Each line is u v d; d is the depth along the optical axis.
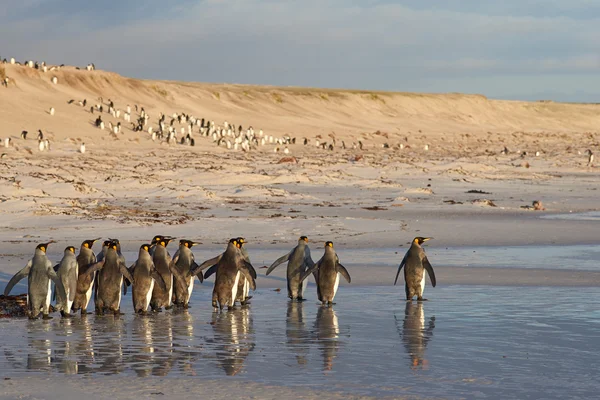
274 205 78.69
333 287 33.34
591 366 22.72
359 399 19.58
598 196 93.25
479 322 29.20
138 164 120.56
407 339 26.47
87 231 57.59
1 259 44.88
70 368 22.81
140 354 24.56
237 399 19.61
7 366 23.03
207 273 34.81
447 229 60.16
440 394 19.98
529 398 19.64
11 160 117.81
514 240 54.78
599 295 34.88
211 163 127.44
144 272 31.72
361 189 97.88
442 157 166.25
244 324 29.41
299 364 23.17
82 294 31.41
